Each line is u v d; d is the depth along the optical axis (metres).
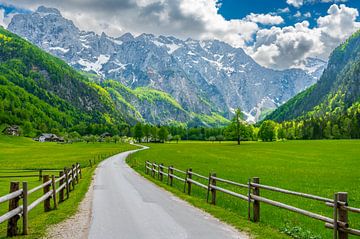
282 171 45.84
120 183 31.48
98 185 29.92
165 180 33.97
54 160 78.12
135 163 59.84
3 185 34.00
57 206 19.11
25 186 12.84
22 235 12.43
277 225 14.46
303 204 21.59
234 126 152.62
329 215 17.94
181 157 79.12
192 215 15.94
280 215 17.72
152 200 20.84
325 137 194.00
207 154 89.88
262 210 19.28
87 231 12.84
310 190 28.67
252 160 67.81
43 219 15.31
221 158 74.56
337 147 104.56
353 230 9.93
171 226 13.60
